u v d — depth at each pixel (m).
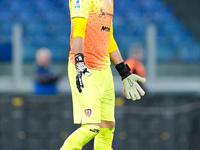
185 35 54.03
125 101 25.17
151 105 25.14
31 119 24.88
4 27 43.31
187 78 42.66
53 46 46.19
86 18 11.96
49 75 28.78
